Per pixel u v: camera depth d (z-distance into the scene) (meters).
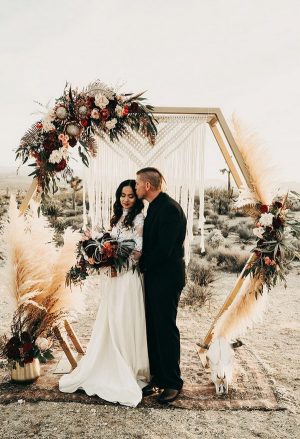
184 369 4.51
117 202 3.96
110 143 4.48
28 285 4.00
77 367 4.11
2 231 4.07
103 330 3.93
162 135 4.48
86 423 3.41
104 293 3.93
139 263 3.89
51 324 4.18
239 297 4.47
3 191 38.25
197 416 3.55
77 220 17.98
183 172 4.52
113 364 3.92
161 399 3.74
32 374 4.07
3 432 3.26
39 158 4.22
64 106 4.25
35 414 3.53
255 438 3.24
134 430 3.32
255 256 4.41
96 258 3.72
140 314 3.88
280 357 4.92
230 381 4.00
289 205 4.37
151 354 3.99
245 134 4.38
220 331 4.48
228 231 18.25
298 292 8.41
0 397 3.78
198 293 7.45
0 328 5.80
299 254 4.35
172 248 3.66
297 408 3.71
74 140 4.30
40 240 4.16
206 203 26.47
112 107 4.26
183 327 6.00
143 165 4.48
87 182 4.52
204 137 4.50
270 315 6.74
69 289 4.26
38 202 4.36
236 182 4.57
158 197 3.81
